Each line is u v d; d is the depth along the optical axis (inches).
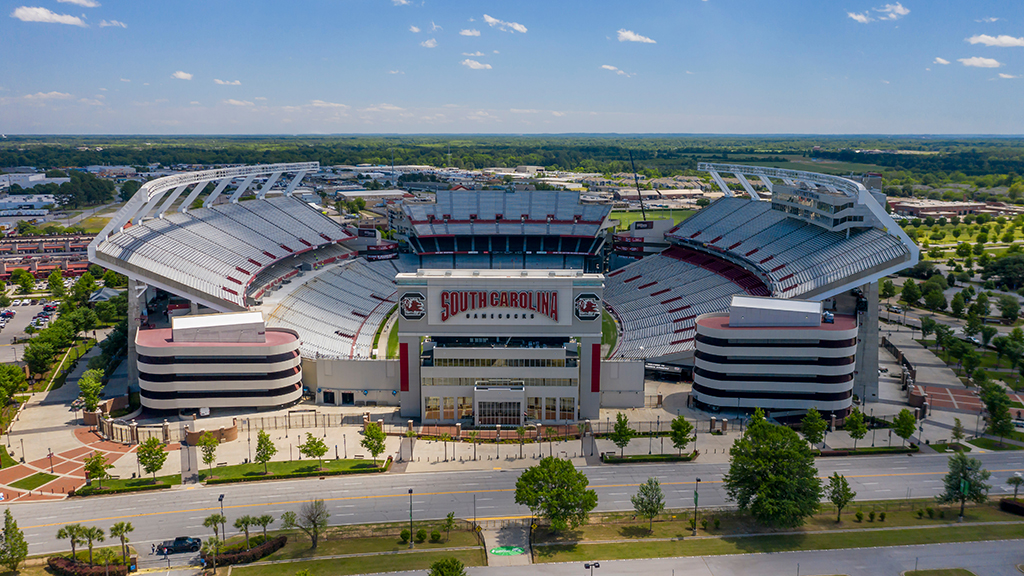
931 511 4392.2
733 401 5885.8
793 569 3754.9
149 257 6835.6
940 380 6934.1
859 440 5452.8
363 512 4379.9
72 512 4372.5
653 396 6309.1
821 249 7357.3
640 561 3828.7
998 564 3801.7
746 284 7859.3
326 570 3732.8
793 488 4114.2
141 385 5871.1
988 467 5034.5
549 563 3804.1
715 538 4084.6
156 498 4544.8
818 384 5792.3
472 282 5753.0
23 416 5935.0
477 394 5684.1
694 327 7194.9
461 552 3919.8
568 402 5777.6
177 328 5826.8
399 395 6018.7
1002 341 7509.8
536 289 5772.6
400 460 5103.3
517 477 4859.7
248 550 3875.5
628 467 5014.8
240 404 5915.4
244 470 4894.2
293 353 5994.1
